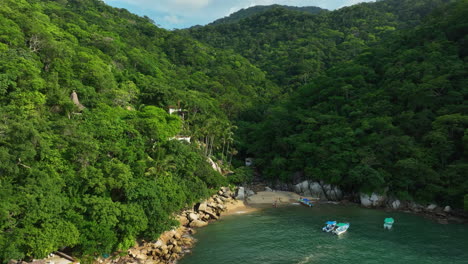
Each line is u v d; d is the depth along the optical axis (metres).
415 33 100.81
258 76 169.25
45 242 32.16
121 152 48.53
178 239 46.44
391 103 80.00
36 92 48.03
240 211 63.12
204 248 43.91
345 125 80.19
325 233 49.47
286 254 41.59
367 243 44.84
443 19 97.81
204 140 88.88
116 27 146.00
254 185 84.81
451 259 39.16
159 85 92.19
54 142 41.12
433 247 42.94
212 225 54.16
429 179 60.47
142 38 154.75
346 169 70.56
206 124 80.06
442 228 50.47
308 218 57.88
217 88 133.12
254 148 94.81
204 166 65.62
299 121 93.88
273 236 48.44
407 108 75.94
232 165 91.62
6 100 45.72
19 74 49.03
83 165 41.03
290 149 86.38
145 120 59.91
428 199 60.34
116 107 65.25
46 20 92.50
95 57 80.06
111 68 87.38
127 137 53.81
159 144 58.16
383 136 71.25
